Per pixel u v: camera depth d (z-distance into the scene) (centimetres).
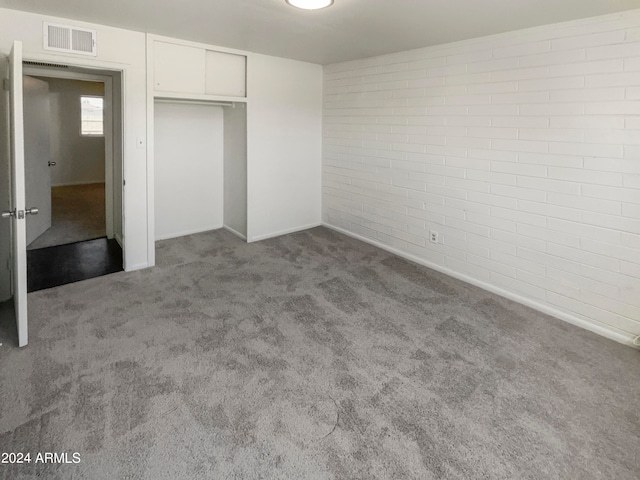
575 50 275
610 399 213
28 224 447
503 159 329
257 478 161
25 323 245
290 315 301
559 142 291
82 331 269
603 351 261
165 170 475
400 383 223
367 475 164
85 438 178
